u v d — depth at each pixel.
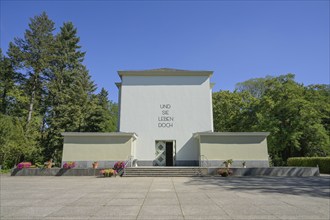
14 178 17.78
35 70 39.53
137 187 12.36
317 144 30.86
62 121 34.25
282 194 10.08
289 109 30.11
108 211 6.89
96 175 19.58
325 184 13.76
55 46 42.69
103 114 35.78
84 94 41.12
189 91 26.81
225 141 22.42
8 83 38.06
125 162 21.23
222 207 7.43
